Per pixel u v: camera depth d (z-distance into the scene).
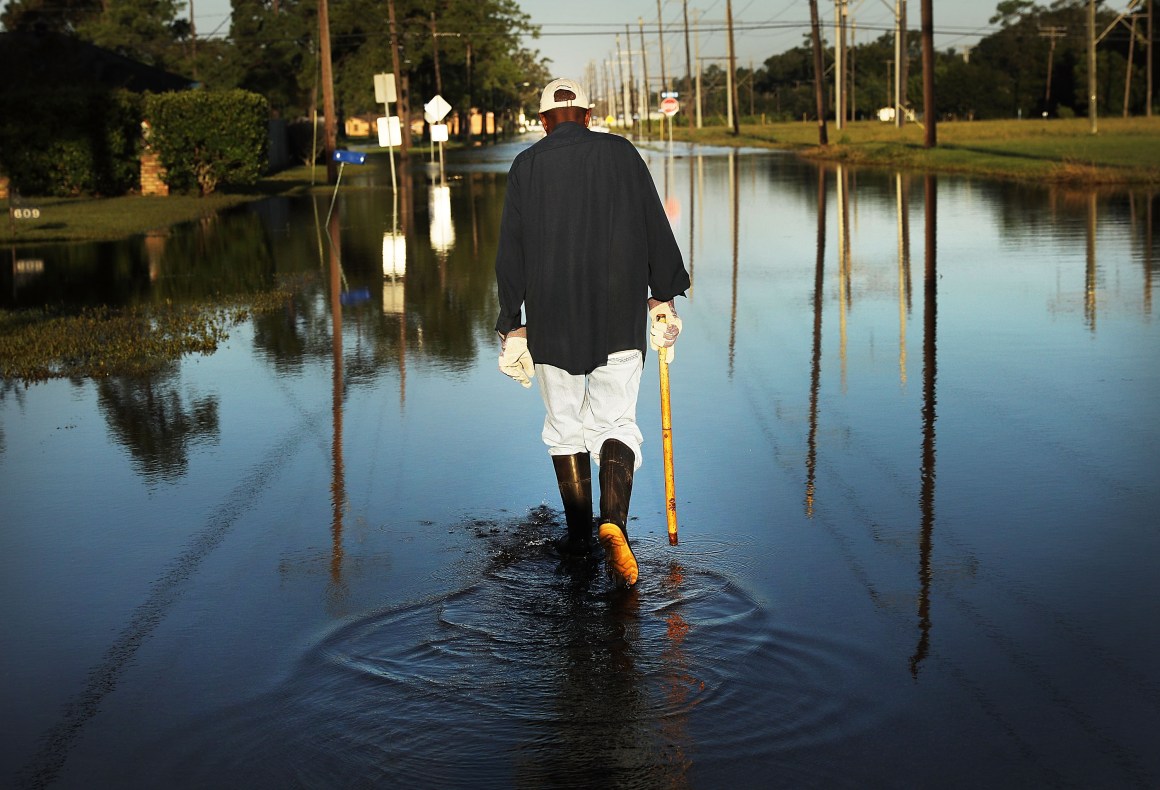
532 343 4.71
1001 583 4.29
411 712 3.39
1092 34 56.22
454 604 4.18
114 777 3.11
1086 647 3.74
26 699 3.57
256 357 9.02
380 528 5.07
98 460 6.25
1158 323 9.52
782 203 23.56
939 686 3.49
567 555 4.67
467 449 6.31
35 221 22.20
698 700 3.41
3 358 8.98
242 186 34.28
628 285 4.66
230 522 5.21
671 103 55.53
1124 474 5.59
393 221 21.72
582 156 4.63
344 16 69.19
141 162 30.69
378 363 8.73
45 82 37.53
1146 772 3.01
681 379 7.93
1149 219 18.25
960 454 5.99
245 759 3.17
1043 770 3.03
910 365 8.20
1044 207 20.95
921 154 41.16
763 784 2.97
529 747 3.18
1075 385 7.45
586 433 4.76
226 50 66.56
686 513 5.17
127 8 69.50
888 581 4.32
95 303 11.87
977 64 119.88
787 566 4.49
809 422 6.71
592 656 3.72
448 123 88.81
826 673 3.58
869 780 2.98
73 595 4.41
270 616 4.14
